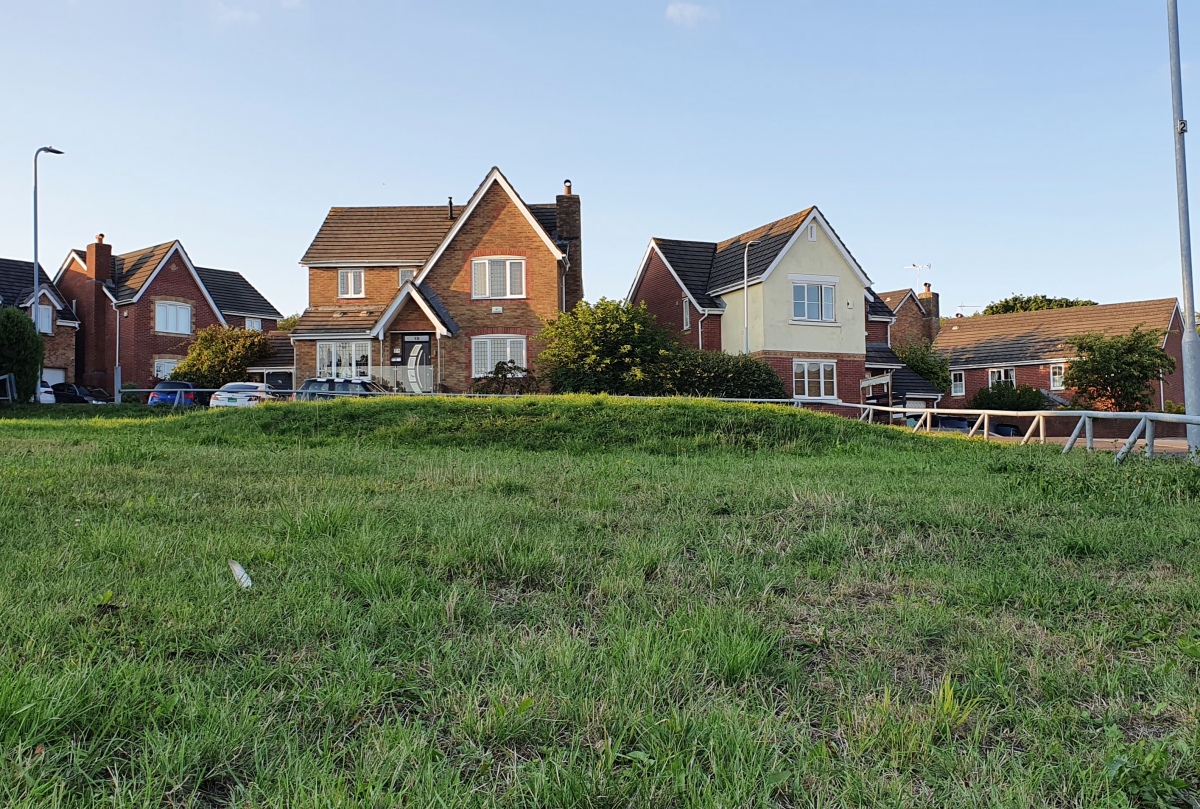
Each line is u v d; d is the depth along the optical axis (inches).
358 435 618.2
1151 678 144.2
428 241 1283.2
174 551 206.1
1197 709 129.2
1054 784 109.9
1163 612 180.7
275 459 433.1
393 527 243.9
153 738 110.7
